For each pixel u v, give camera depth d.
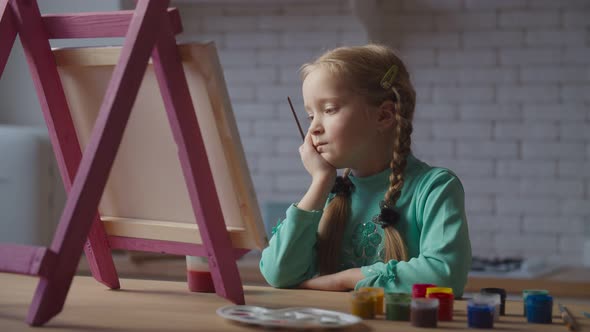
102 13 1.35
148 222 1.47
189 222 1.44
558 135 3.72
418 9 3.79
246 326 1.14
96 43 3.06
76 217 1.17
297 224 1.72
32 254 1.16
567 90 3.71
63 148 1.45
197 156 1.30
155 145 1.41
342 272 1.67
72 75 1.44
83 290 1.50
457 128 3.79
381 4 3.81
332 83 1.72
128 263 3.11
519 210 3.75
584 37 3.69
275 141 3.88
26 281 1.59
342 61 1.74
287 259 1.71
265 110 3.88
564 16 3.70
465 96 3.78
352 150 1.74
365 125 1.74
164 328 1.13
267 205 3.64
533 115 3.73
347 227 1.81
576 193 3.71
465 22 3.76
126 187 1.50
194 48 1.26
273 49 3.86
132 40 1.20
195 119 1.30
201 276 1.49
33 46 1.41
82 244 1.19
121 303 1.35
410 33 3.80
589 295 2.97
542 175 3.73
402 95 1.79
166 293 1.47
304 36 3.83
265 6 3.86
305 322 1.12
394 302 1.22
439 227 1.65
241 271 3.14
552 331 1.14
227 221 1.40
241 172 1.33
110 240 1.52
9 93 3.33
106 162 1.19
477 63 3.76
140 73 1.21
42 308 1.15
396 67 1.78
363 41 3.77
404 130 1.74
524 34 3.73
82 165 1.18
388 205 1.74
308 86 1.76
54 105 1.44
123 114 1.20
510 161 3.76
